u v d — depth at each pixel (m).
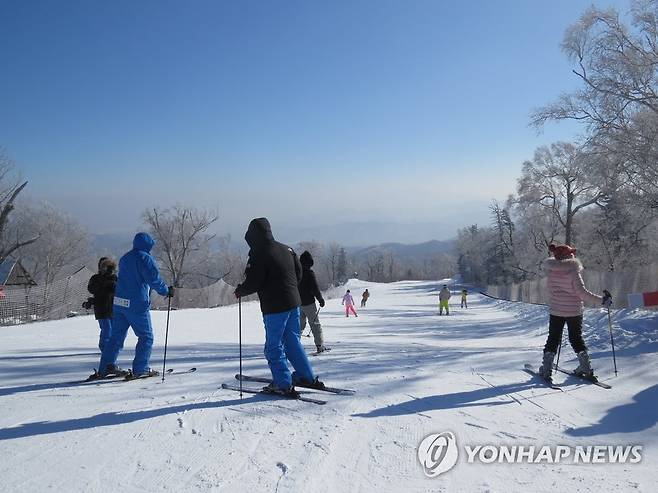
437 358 8.05
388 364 7.46
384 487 3.23
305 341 11.97
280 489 3.18
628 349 7.74
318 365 7.39
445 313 29.58
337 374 6.62
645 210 23.81
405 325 19.73
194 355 8.56
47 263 56.81
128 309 6.17
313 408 4.95
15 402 5.18
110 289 6.81
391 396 5.44
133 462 3.61
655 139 20.59
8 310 20.70
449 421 4.59
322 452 3.80
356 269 175.12
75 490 3.18
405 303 46.25
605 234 39.97
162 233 57.34
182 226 57.72
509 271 68.06
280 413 4.78
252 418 4.62
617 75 21.25
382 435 4.19
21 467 3.53
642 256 34.44
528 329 17.02
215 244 76.94
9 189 30.70
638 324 9.48
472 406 5.08
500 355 8.27
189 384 5.98
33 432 4.25
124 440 4.05
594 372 6.68
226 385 5.82
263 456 3.72
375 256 175.00
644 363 6.71
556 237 48.50
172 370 6.91
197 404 5.08
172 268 57.34
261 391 5.51
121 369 6.90
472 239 98.00
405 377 6.41
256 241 5.31
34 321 20.72
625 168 22.08
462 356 8.25
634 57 20.89
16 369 7.15
